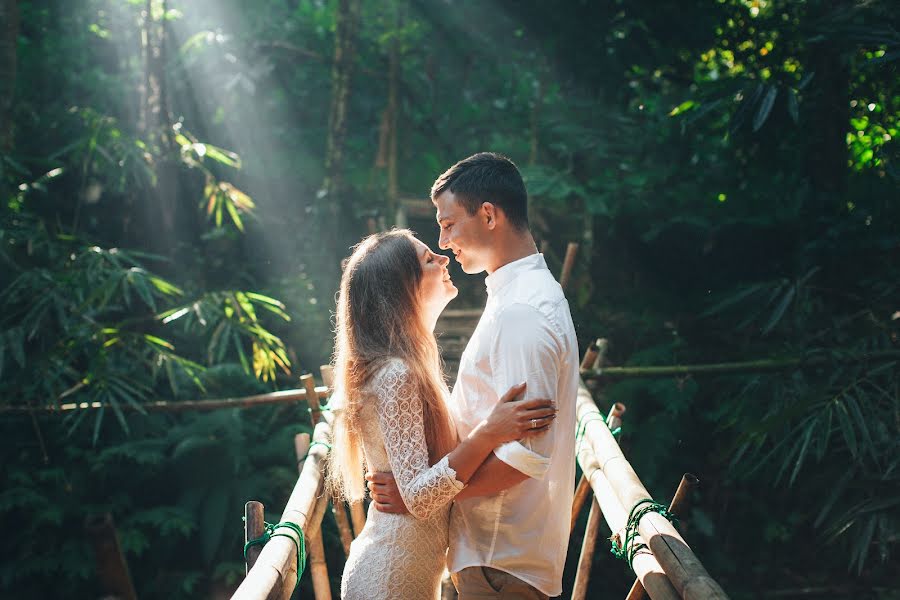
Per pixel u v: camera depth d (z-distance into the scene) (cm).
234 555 538
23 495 513
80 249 517
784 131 639
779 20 650
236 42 842
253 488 541
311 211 780
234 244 746
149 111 688
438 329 667
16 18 534
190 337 629
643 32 785
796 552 573
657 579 168
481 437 165
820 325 490
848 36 411
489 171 185
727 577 561
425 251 188
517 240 186
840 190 567
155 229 691
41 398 485
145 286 470
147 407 454
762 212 713
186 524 520
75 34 838
